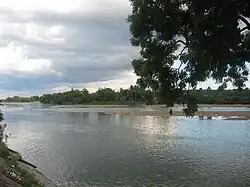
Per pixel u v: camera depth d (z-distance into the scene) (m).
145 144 34.88
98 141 37.78
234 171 22.62
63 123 64.12
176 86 11.19
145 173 22.44
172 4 9.55
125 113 96.06
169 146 33.31
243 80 10.83
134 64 11.76
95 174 22.28
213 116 78.62
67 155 28.95
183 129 50.00
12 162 13.83
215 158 27.09
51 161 26.45
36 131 49.16
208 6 8.31
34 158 27.62
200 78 10.71
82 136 42.75
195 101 11.38
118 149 32.00
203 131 46.97
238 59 9.94
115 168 23.91
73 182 20.36
